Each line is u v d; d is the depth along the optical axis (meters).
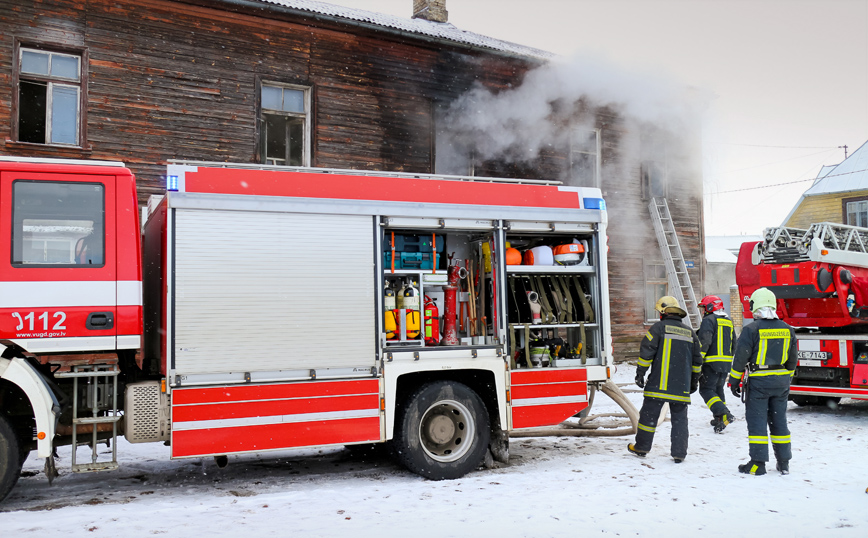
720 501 4.71
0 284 4.49
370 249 5.52
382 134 13.25
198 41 11.75
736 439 7.11
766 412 5.62
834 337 8.71
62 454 6.68
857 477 5.44
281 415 5.07
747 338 5.63
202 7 11.77
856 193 26.19
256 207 5.17
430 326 5.86
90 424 4.87
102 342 4.69
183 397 4.83
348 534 3.97
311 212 5.34
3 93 10.37
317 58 12.73
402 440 5.45
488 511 4.48
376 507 4.60
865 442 6.93
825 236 8.94
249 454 6.79
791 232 9.23
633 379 12.50
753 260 9.31
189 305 4.91
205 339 4.93
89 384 4.81
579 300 6.43
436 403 5.56
